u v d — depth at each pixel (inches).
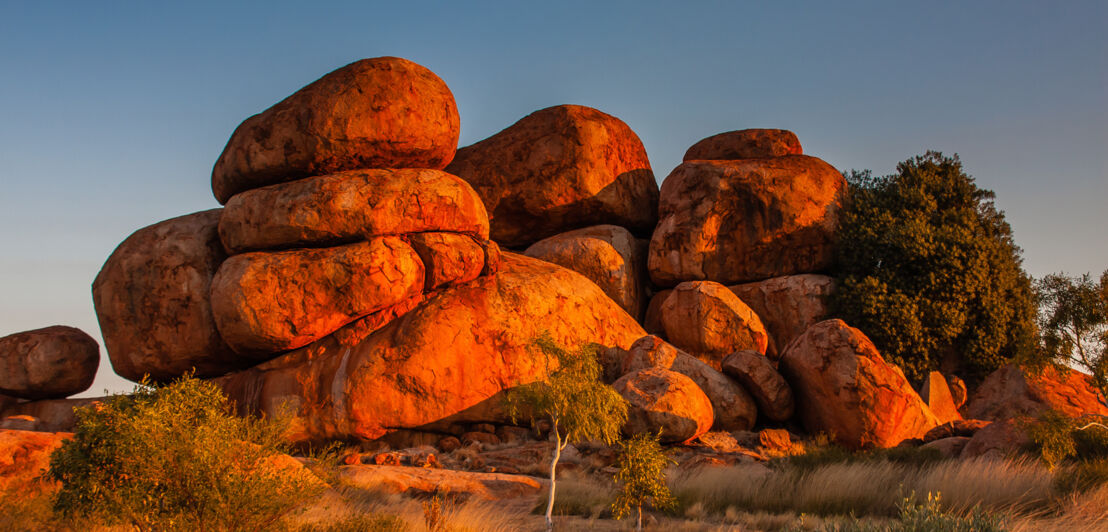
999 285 1050.7
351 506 498.0
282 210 861.8
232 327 829.8
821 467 631.8
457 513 490.6
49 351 933.8
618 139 1246.9
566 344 925.2
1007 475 546.3
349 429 817.5
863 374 799.7
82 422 319.9
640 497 497.7
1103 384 631.2
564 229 1238.3
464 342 864.3
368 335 862.5
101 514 318.0
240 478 297.7
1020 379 973.2
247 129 946.7
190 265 909.8
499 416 862.5
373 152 936.9
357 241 868.6
